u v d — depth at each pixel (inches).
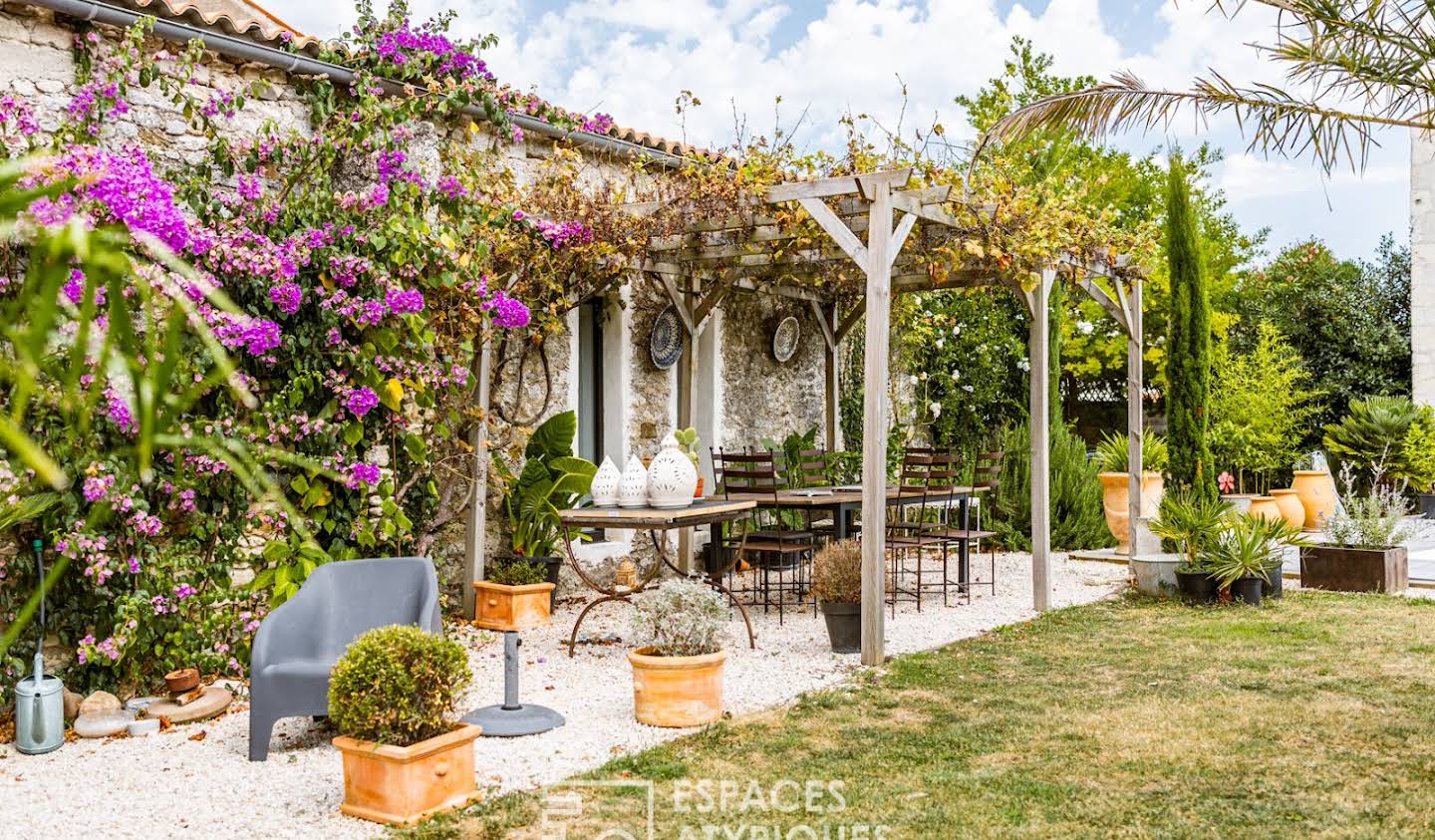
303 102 272.1
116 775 177.2
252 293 239.5
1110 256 332.5
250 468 40.9
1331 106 227.8
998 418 554.3
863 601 250.1
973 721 199.6
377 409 271.4
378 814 152.5
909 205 258.4
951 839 142.7
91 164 196.9
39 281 31.6
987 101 631.8
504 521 331.6
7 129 210.8
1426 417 615.2
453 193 278.1
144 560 222.8
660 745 187.2
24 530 207.8
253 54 256.5
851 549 264.4
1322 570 361.7
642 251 326.0
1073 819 149.3
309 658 199.3
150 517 219.5
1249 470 647.8
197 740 198.5
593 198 307.6
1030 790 160.9
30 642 208.8
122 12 229.3
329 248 248.5
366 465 258.5
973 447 542.3
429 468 289.9
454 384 278.1
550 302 330.3
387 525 267.7
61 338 36.1
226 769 179.8
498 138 321.7
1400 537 360.8
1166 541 366.9
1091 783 163.9
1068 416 785.6
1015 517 483.2
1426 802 153.1
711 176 283.3
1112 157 740.0
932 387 547.5
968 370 540.1
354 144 261.4
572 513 261.3
